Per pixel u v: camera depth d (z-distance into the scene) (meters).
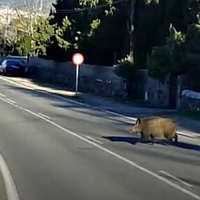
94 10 67.69
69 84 68.50
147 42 57.78
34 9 118.06
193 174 18.36
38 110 40.19
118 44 64.19
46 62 79.38
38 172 18.28
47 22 81.56
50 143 24.92
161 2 55.62
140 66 56.91
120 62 53.41
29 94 54.12
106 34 64.06
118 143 25.28
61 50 76.94
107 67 59.06
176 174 18.31
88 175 17.83
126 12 61.88
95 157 21.41
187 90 41.72
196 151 23.72
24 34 107.56
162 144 25.33
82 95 55.25
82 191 15.42
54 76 74.62
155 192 15.47
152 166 19.75
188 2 47.25
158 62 43.69
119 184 16.48
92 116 37.75
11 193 15.10
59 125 31.75
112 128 31.11
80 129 30.23
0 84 65.44
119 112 41.19
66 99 50.81
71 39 73.75
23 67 81.06
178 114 39.19
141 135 25.55
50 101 47.97
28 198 14.49
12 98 49.00
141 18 57.78
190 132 30.45
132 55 55.25
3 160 20.53
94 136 27.48
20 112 38.41
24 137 26.77
